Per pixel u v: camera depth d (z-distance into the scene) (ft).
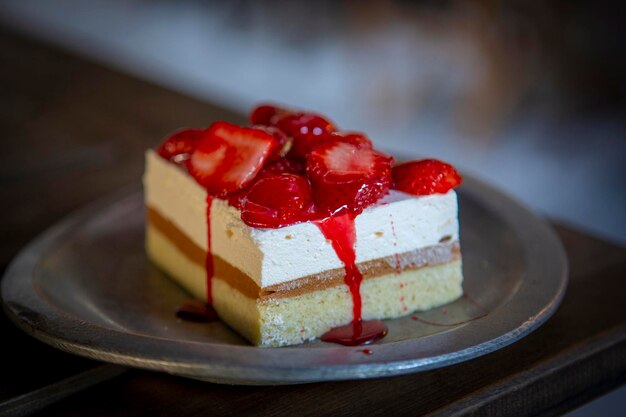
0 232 2.09
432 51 5.03
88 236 2.01
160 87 2.88
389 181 1.72
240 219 1.70
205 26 5.91
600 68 4.50
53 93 2.84
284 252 1.67
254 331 1.70
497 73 4.76
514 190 3.90
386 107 4.75
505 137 4.40
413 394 1.58
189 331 1.76
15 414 1.56
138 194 2.15
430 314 1.77
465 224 1.97
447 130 4.50
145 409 1.57
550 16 4.56
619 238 3.53
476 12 4.79
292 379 1.47
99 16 6.09
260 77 5.12
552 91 4.66
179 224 1.88
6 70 3.07
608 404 1.71
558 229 2.01
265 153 1.72
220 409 1.56
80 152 2.44
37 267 1.84
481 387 1.59
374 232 1.71
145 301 1.85
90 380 1.61
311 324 1.71
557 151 4.25
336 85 5.04
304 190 1.67
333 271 1.70
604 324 1.73
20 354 1.67
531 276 1.73
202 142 1.81
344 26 5.39
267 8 5.72
